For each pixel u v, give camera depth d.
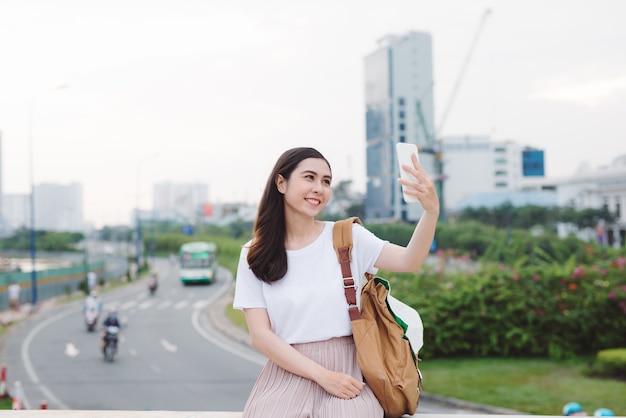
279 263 2.10
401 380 2.00
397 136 101.88
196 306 32.22
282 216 2.16
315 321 2.09
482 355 14.90
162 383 13.93
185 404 11.82
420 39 104.31
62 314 29.56
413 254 2.04
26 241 126.62
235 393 12.83
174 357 17.53
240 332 21.97
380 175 105.12
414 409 2.07
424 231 2.01
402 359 2.04
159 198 184.75
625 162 85.94
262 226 2.15
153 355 17.94
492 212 82.00
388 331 2.08
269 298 2.13
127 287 46.41
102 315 28.92
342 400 1.98
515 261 15.88
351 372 2.08
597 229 69.50
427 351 14.71
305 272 2.12
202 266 45.06
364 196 108.06
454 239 73.00
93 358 17.56
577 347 14.70
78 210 157.88
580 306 14.65
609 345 14.70
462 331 14.77
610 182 73.88
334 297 2.09
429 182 1.98
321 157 2.17
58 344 20.36
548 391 11.36
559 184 81.44
